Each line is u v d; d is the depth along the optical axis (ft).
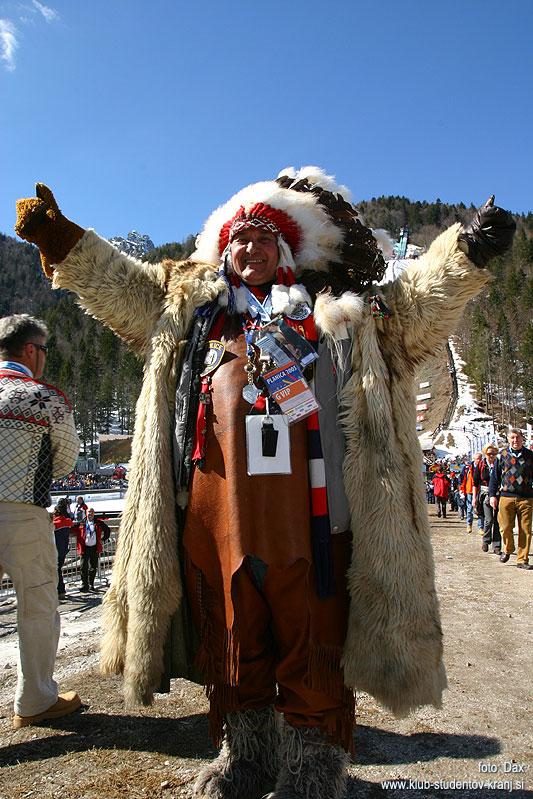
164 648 7.36
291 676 7.02
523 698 11.27
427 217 578.25
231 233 8.22
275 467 6.98
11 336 10.80
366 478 7.25
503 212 7.34
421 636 6.97
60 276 8.41
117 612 7.81
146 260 9.16
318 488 7.16
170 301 8.25
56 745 9.30
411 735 9.62
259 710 7.61
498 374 304.50
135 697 7.29
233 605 6.88
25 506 10.06
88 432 351.46
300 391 7.18
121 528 7.98
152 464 7.51
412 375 7.79
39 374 11.23
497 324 352.08
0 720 10.52
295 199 8.21
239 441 7.10
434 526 56.18
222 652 7.24
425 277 7.63
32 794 7.79
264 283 8.17
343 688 7.14
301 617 6.96
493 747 9.17
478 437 194.80
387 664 6.84
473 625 16.62
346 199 9.00
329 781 6.93
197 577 7.40
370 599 6.98
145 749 9.05
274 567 6.87
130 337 8.72
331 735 6.99
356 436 7.34
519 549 27.91
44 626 10.14
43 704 10.14
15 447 9.97
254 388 7.27
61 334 468.75
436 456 166.20
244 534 6.85
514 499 28.25
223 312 8.08
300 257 8.39
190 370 7.69
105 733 9.69
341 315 7.50
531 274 428.15
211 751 8.95
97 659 14.06
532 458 28.25
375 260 8.55
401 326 7.64
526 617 17.52
